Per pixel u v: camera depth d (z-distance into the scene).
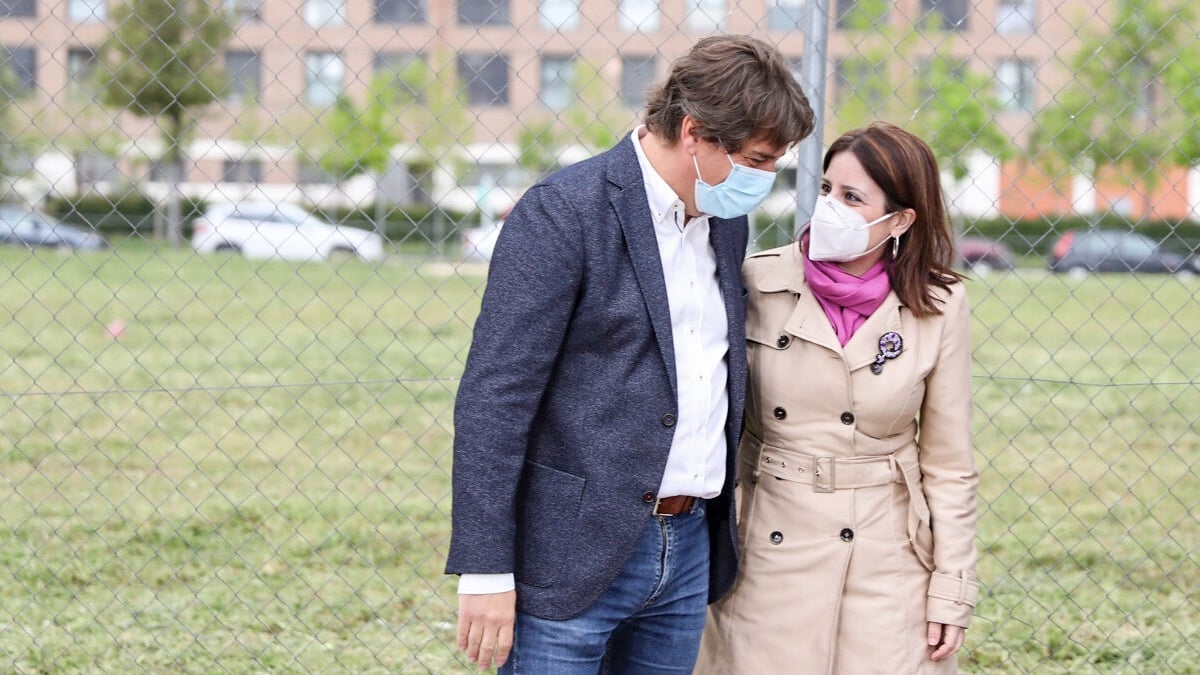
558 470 2.16
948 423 2.50
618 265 2.13
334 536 5.02
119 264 17.00
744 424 2.63
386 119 23.16
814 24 3.06
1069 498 5.84
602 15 25.75
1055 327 13.08
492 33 26.39
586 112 25.12
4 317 12.30
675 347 2.19
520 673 2.21
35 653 3.66
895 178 2.40
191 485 5.86
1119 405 8.14
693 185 2.16
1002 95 23.98
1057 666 3.70
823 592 2.48
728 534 2.35
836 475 2.49
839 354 2.46
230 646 3.82
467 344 10.95
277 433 7.09
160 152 16.33
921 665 2.48
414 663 3.74
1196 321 13.66
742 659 2.54
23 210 14.83
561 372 2.15
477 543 2.04
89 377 8.79
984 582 4.39
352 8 23.84
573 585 2.15
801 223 3.09
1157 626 3.89
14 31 13.97
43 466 6.14
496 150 24.36
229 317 12.84
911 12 23.80
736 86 2.08
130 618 4.01
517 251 2.09
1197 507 5.66
